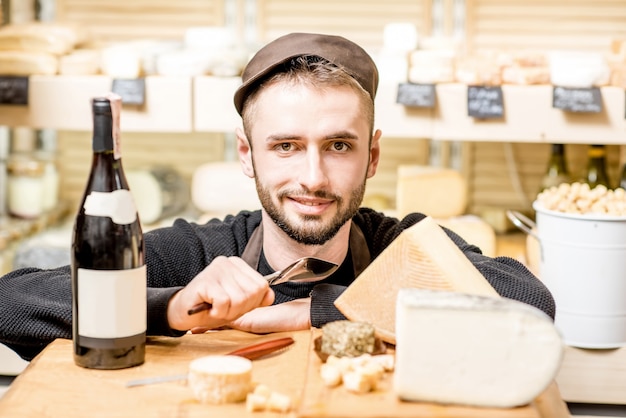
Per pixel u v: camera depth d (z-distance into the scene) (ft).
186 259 5.65
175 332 4.54
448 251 4.32
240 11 10.39
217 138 10.62
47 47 8.46
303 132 4.64
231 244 5.76
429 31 10.30
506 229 10.04
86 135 10.71
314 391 3.61
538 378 3.50
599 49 10.17
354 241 5.41
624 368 7.13
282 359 4.19
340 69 4.66
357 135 4.73
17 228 9.30
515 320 3.48
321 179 4.66
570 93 7.98
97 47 9.45
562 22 10.16
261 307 4.77
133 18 10.50
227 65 8.36
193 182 9.72
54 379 3.94
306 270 5.02
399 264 4.30
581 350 7.13
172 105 8.34
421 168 9.75
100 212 4.01
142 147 10.69
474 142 10.44
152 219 9.92
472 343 3.50
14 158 9.83
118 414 3.57
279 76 4.68
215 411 3.59
